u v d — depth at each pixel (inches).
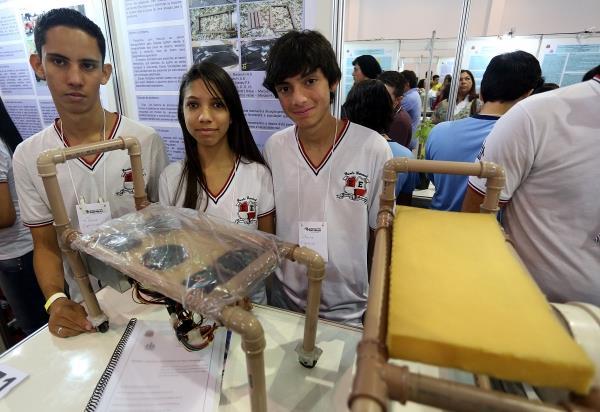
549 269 32.6
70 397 24.3
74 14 34.7
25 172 39.0
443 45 114.5
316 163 38.2
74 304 32.5
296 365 26.9
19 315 57.7
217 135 36.2
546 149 31.1
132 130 43.0
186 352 28.0
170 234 24.7
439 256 16.0
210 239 23.9
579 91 30.0
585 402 10.7
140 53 57.4
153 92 59.2
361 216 38.2
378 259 16.7
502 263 15.4
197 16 50.6
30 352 28.1
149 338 29.4
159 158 45.4
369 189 37.7
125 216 28.3
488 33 175.0
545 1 163.8
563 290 32.2
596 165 29.4
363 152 37.4
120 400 23.8
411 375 11.1
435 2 178.4
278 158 40.1
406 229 18.8
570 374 10.0
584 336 14.8
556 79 95.4
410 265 15.2
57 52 34.4
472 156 51.8
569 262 31.6
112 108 63.6
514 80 47.4
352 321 41.6
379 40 120.1
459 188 53.7
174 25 52.7
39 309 58.2
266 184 40.6
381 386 10.8
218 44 50.6
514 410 10.4
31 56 37.1
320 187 38.2
